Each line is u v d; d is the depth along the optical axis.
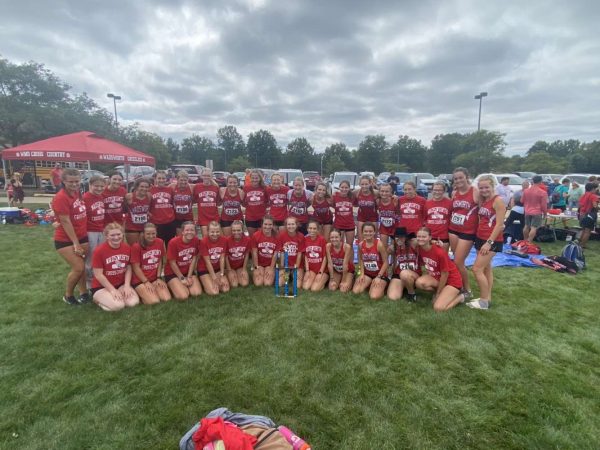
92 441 2.29
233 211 6.58
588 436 2.38
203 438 2.10
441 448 2.28
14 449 2.20
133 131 46.09
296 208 6.59
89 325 3.96
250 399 2.74
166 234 6.13
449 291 4.61
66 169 4.37
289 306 4.66
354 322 4.16
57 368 3.09
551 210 9.89
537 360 3.33
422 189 16.14
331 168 70.50
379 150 82.50
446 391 2.86
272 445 2.07
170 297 4.92
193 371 3.10
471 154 48.38
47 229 10.23
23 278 5.61
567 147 90.62
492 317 4.32
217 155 91.06
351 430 2.43
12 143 28.55
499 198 4.40
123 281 4.71
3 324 3.94
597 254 8.02
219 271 5.49
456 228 4.88
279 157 88.69
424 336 3.81
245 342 3.63
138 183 5.69
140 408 2.61
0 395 2.70
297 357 3.36
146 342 3.60
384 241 6.29
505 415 2.60
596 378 3.05
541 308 4.64
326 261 5.45
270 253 5.67
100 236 4.99
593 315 4.42
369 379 3.02
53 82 30.08
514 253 7.71
